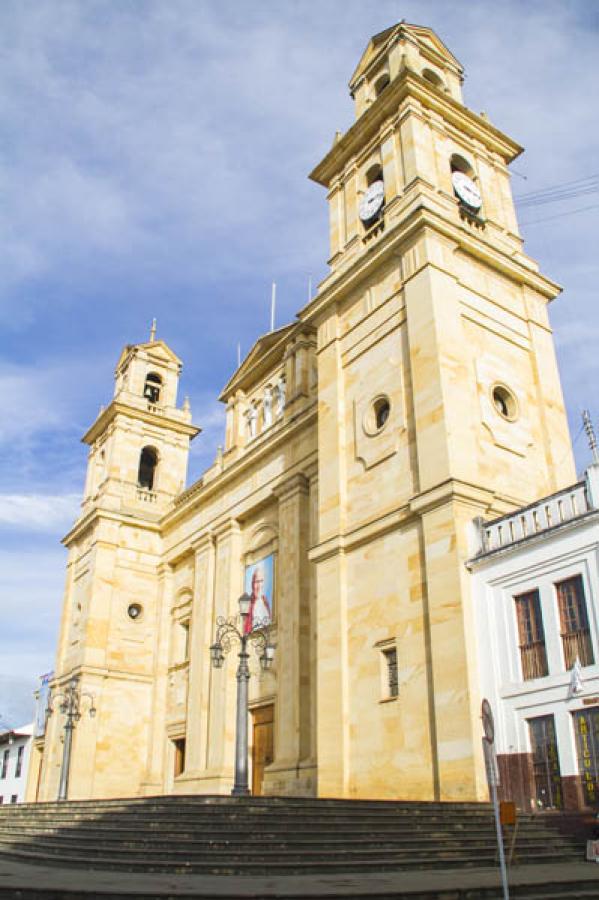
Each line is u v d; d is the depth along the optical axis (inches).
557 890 460.1
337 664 953.5
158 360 1993.1
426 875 498.0
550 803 693.3
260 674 1261.1
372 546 964.6
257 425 1514.5
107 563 1691.7
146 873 515.2
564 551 732.0
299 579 1197.7
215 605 1462.8
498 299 1101.1
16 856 677.9
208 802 681.6
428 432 916.6
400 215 1085.8
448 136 1205.1
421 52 1311.5
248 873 505.4
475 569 821.2
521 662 753.6
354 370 1103.6
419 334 979.9
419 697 834.2
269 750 1216.8
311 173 1326.3
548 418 1068.5
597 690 676.1
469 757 746.2
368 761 878.4
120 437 1844.2
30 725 2282.2
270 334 1492.4
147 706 1619.1
